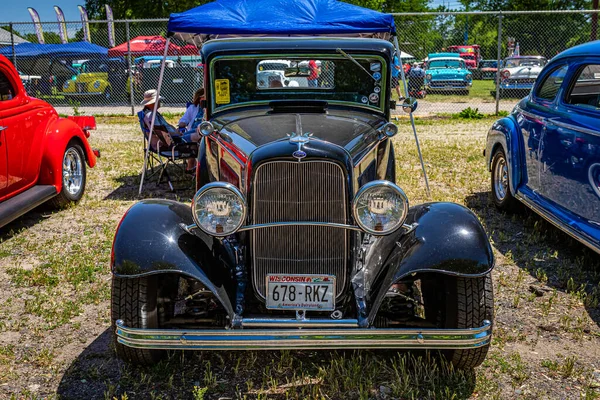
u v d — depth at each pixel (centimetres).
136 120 1593
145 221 334
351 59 459
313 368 361
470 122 1533
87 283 488
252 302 342
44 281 488
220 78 465
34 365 364
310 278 326
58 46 2045
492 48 3338
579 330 407
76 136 734
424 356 369
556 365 360
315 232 324
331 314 324
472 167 919
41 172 669
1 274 506
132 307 327
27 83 1927
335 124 399
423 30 2273
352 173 328
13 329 409
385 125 395
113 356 374
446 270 313
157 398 326
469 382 342
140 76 1906
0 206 581
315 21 657
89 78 1956
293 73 464
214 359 373
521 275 498
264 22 659
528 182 612
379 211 311
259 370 360
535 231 612
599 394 330
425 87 2347
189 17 673
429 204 360
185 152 778
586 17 2417
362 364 366
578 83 538
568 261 534
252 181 323
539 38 2528
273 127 382
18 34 2252
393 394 335
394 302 352
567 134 522
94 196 769
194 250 328
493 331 407
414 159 981
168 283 356
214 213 312
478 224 336
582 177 494
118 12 3116
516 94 2228
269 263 329
